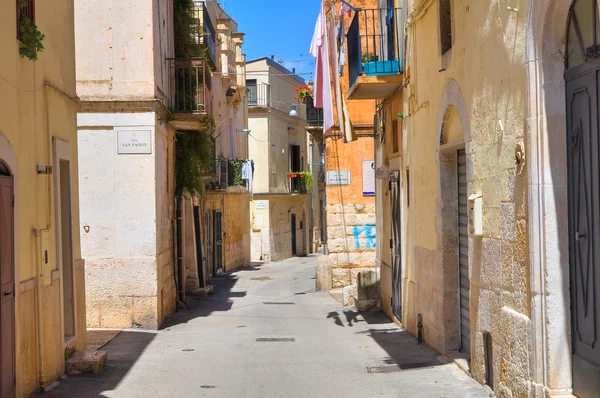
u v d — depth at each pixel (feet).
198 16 70.44
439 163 31.40
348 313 53.42
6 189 22.56
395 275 45.93
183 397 25.96
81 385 27.81
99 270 45.78
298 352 35.86
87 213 45.85
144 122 45.65
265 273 104.01
